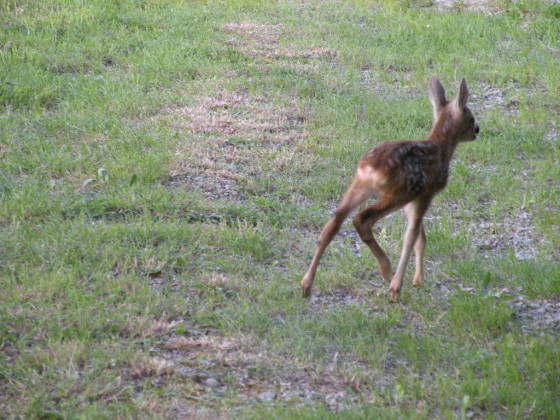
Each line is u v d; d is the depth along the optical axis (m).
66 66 18.22
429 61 21.00
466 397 7.20
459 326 9.00
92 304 8.67
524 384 7.79
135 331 8.32
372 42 22.52
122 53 19.59
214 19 23.66
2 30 20.19
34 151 13.20
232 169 13.39
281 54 20.72
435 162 9.47
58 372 7.41
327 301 9.62
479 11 25.23
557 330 9.16
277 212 12.01
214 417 6.93
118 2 24.38
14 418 6.68
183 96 16.97
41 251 9.77
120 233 10.55
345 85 18.59
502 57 21.11
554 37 22.52
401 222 12.05
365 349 8.39
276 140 14.98
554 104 17.83
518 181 13.71
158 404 7.09
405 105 17.31
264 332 8.64
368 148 14.73
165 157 13.46
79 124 14.80
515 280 10.23
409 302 9.70
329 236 9.26
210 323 8.70
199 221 11.38
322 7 26.20
